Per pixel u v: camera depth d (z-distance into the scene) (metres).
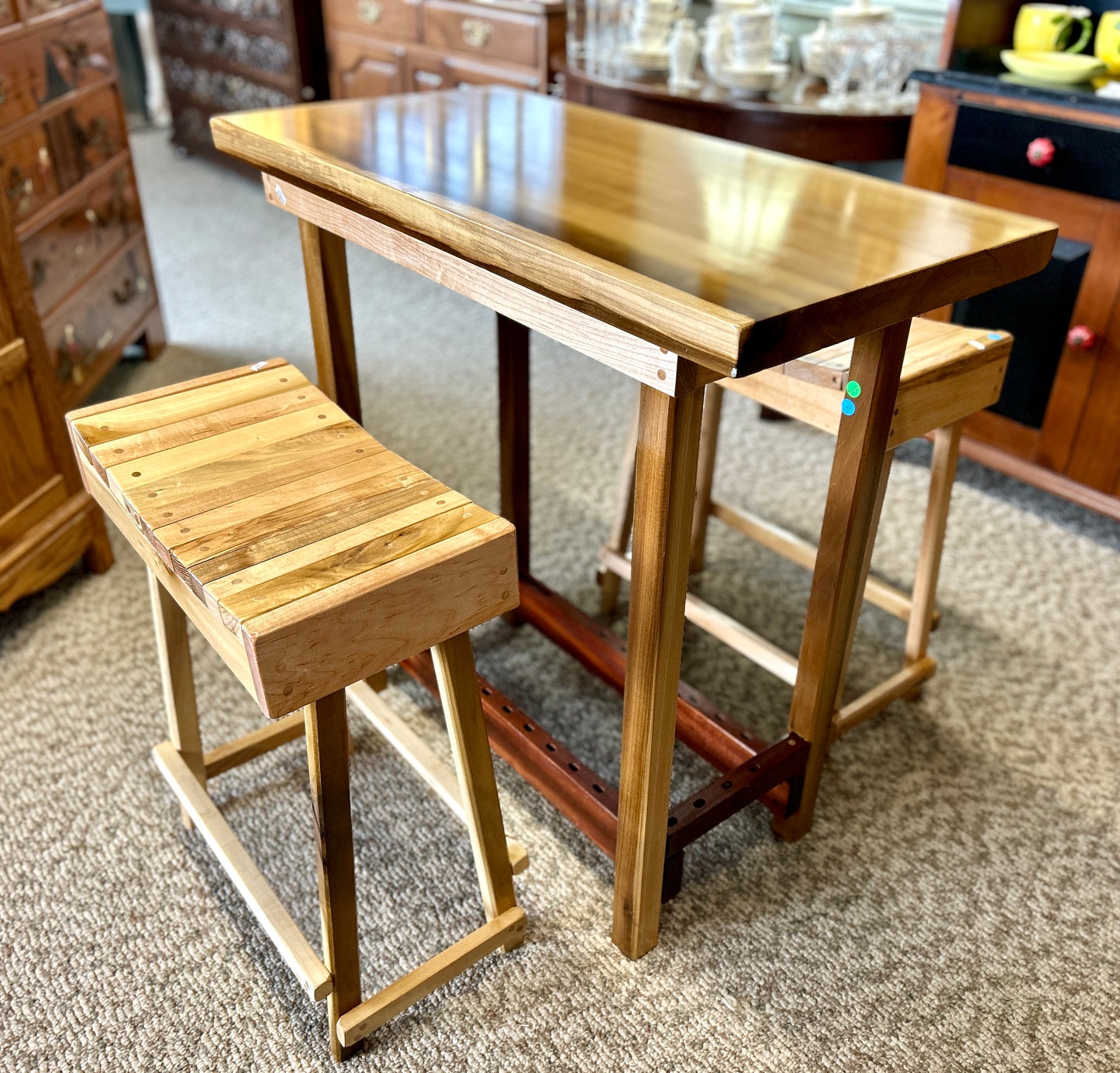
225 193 4.57
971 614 2.09
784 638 2.00
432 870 1.53
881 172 3.04
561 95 2.97
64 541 2.05
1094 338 2.12
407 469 1.19
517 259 1.04
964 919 1.47
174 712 1.50
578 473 2.54
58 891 1.48
